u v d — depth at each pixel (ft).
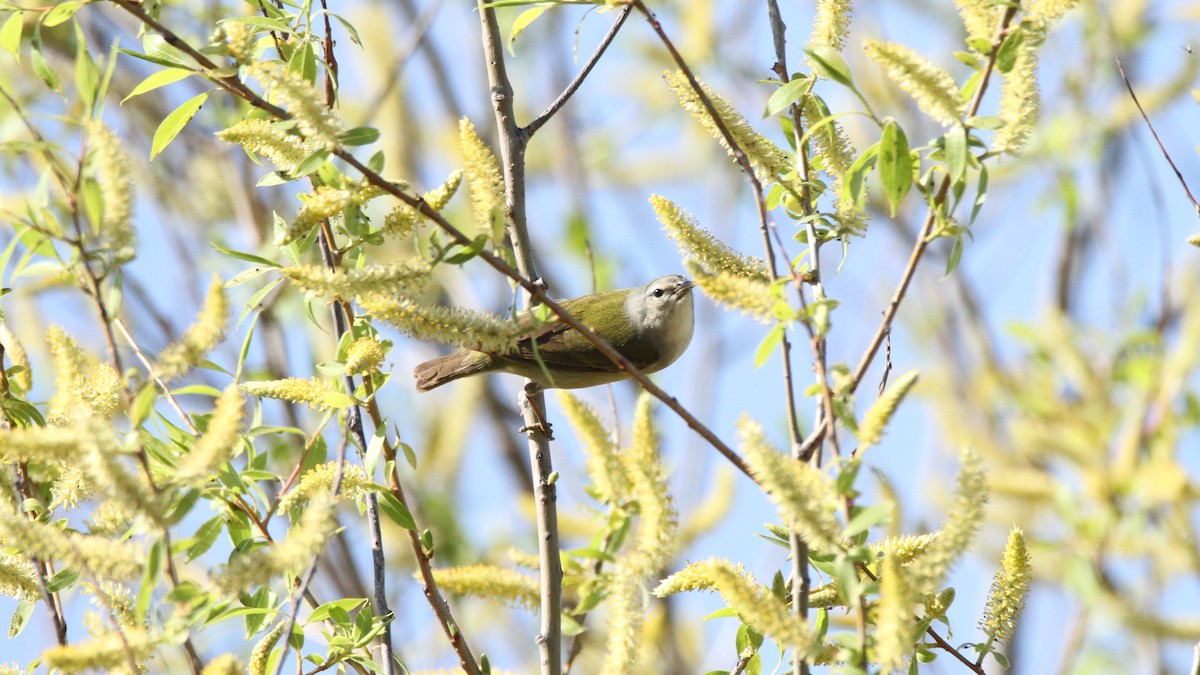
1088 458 39.52
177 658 32.81
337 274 22.80
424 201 23.04
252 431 26.23
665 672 42.32
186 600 19.21
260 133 24.11
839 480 20.03
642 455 21.13
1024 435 40.73
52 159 20.56
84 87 20.29
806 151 27.12
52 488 26.37
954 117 22.13
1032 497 40.14
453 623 27.43
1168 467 38.19
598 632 46.03
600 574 22.08
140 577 19.77
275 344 46.88
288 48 29.25
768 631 19.93
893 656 19.26
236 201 51.26
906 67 22.11
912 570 19.94
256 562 19.20
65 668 19.03
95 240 20.20
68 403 25.95
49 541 19.56
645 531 20.80
